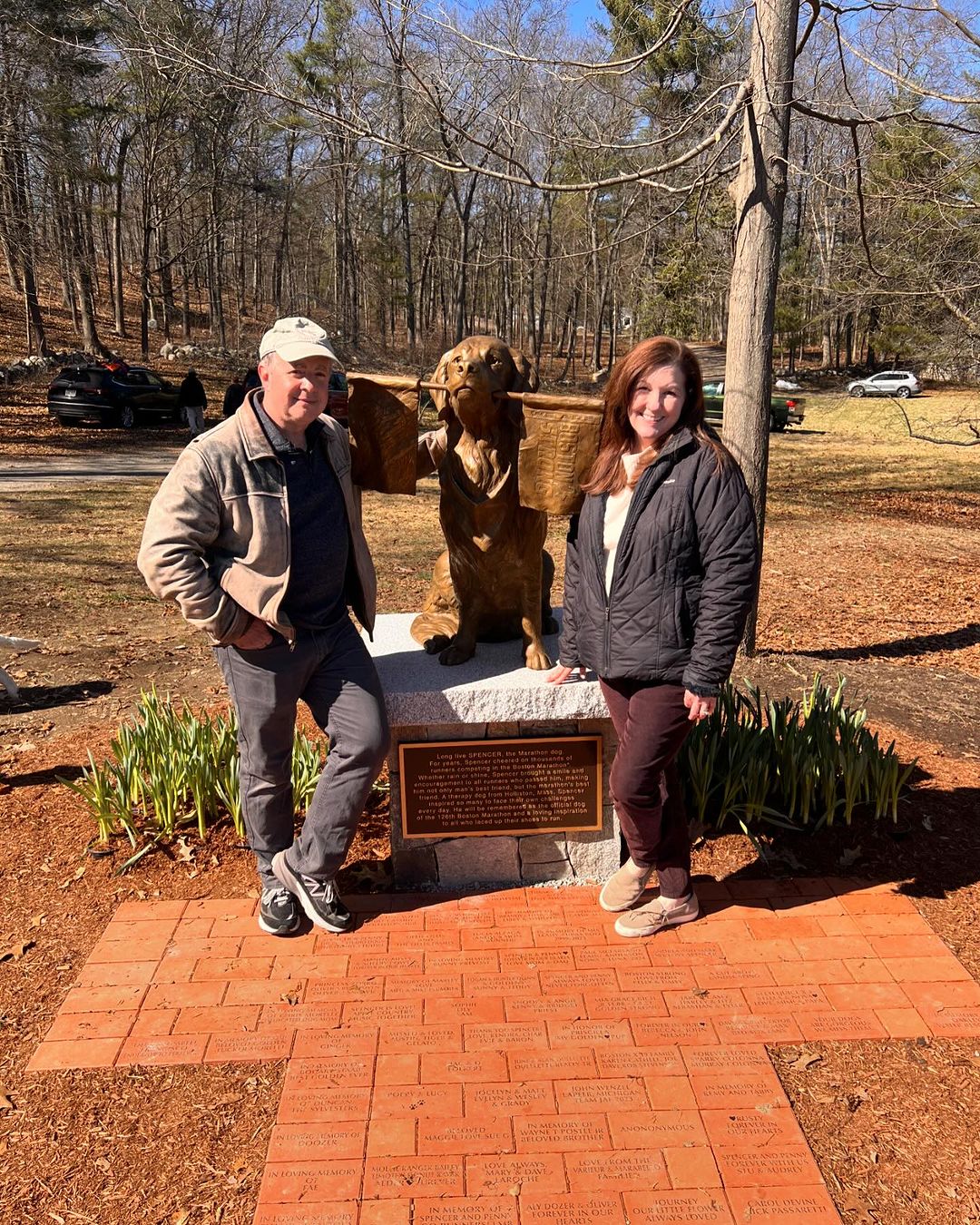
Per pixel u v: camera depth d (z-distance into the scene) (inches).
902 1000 114.8
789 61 213.2
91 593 328.8
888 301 346.9
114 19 661.9
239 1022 111.0
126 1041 108.1
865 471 780.6
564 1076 102.7
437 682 130.8
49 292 1640.0
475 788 134.9
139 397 857.5
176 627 288.7
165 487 104.0
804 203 402.6
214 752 152.5
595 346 1594.5
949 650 281.6
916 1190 89.0
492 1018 111.5
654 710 112.1
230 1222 86.1
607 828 138.8
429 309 1899.6
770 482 709.3
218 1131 96.1
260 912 127.7
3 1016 113.0
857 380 1424.7
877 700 227.5
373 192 1481.3
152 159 1162.6
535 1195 88.3
